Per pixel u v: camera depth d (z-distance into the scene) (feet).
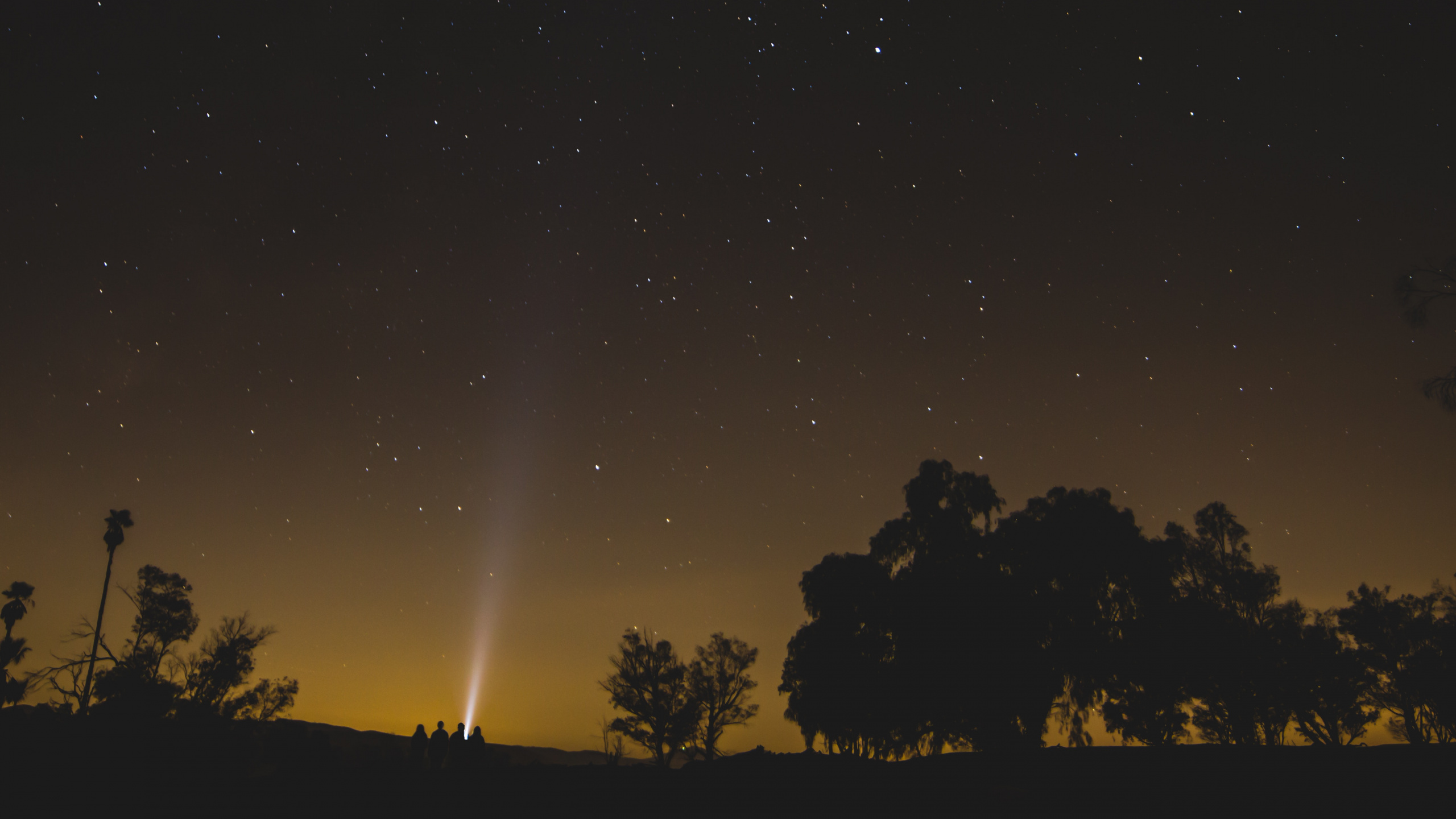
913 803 57.77
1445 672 89.45
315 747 80.59
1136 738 99.09
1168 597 102.12
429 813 52.85
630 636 149.69
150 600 102.53
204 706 92.79
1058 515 105.91
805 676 108.47
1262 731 100.58
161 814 51.75
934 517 107.55
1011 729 92.89
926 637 96.73
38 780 56.03
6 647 90.58
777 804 57.11
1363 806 50.19
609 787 61.67
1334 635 100.12
